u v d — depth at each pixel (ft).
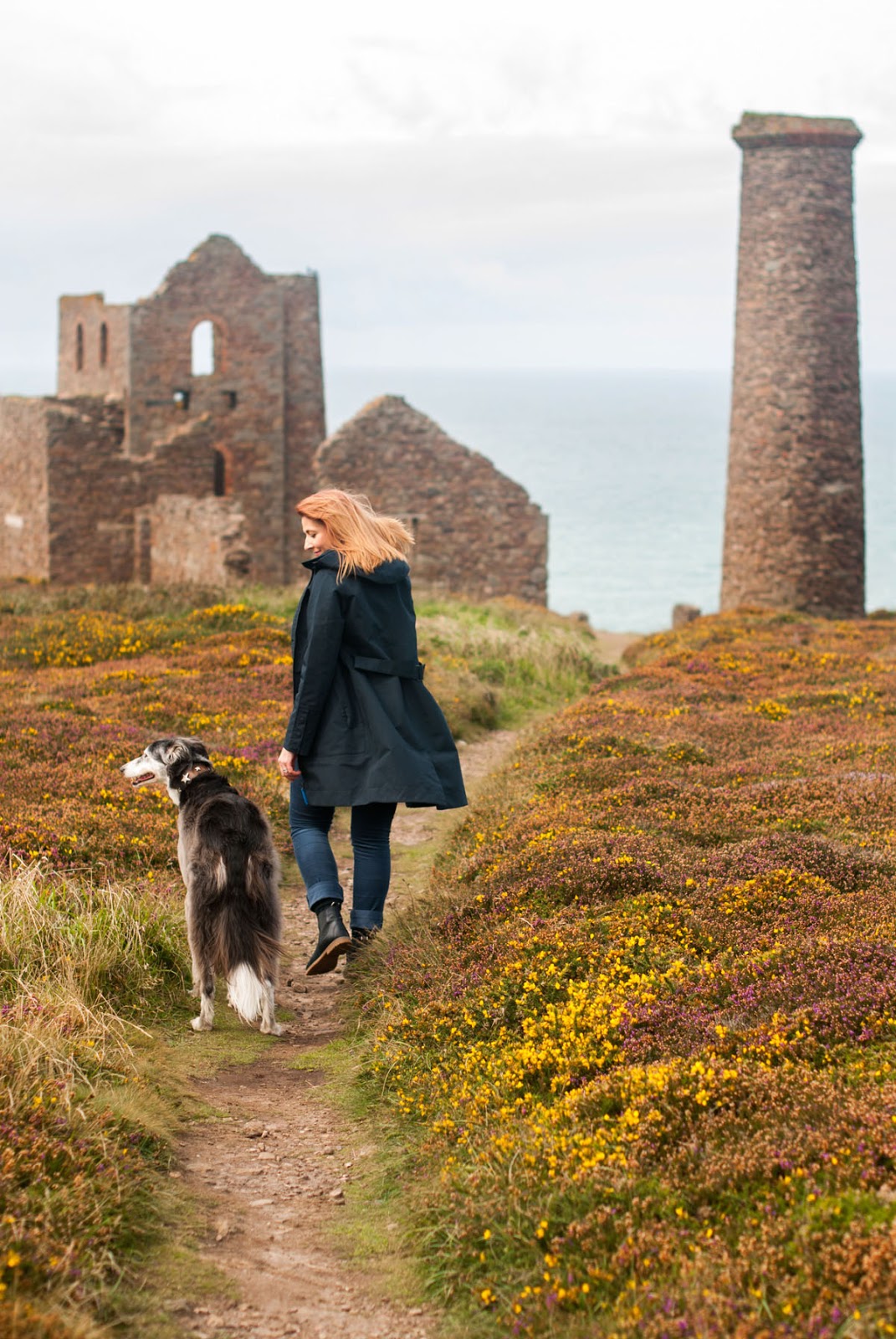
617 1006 17.90
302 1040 21.16
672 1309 11.20
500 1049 18.13
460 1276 13.20
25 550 143.43
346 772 21.80
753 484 114.32
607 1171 13.82
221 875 20.83
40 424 135.44
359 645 22.26
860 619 100.32
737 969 18.85
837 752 37.24
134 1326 12.12
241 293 143.74
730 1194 13.05
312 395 148.66
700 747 38.58
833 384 111.86
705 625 82.12
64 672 53.93
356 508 22.77
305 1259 13.99
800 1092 14.55
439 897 25.34
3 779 33.01
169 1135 16.35
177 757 22.66
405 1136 16.76
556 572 372.99
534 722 54.13
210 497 115.44
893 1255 10.98
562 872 23.82
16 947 21.16
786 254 110.63
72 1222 12.97
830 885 23.11
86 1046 17.79
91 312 153.69
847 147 110.32
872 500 601.62
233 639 61.21
